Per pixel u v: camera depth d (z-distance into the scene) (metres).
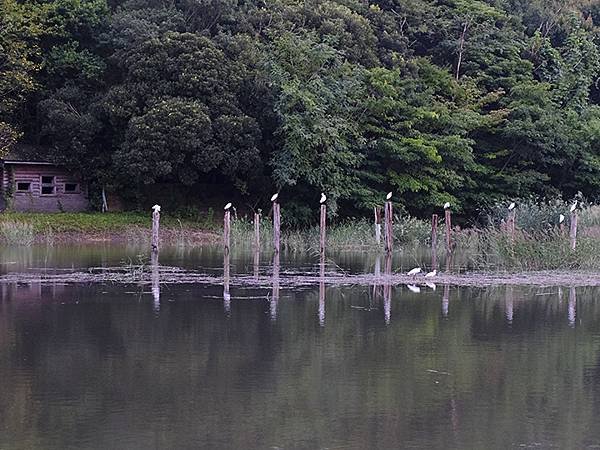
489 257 28.23
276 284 21.17
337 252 32.28
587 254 25.73
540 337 14.41
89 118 37.66
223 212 40.41
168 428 9.10
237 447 8.51
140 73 36.56
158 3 40.81
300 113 37.84
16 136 37.62
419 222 36.59
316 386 10.89
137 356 12.51
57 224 35.19
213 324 15.18
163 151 35.34
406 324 15.51
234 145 36.94
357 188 39.88
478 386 11.02
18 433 8.91
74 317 15.78
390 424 9.34
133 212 38.81
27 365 11.91
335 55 39.94
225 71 37.16
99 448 8.45
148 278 22.02
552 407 10.09
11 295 18.59
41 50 40.53
